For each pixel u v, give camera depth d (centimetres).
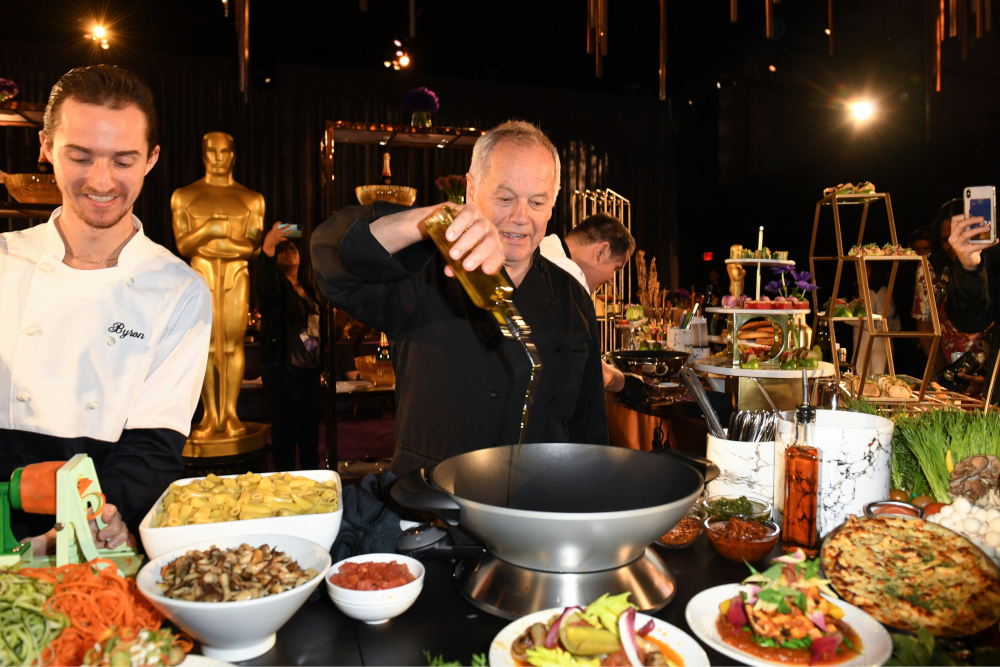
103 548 105
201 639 76
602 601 75
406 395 150
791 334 257
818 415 127
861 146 682
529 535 81
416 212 112
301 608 90
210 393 357
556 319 154
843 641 77
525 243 145
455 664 76
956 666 72
